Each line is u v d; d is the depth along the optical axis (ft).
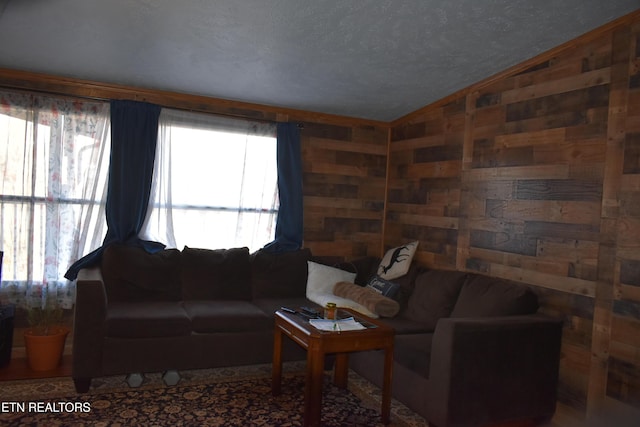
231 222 14.34
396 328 11.20
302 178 15.26
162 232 13.48
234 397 10.11
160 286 12.32
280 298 13.48
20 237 12.10
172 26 9.76
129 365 10.26
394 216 15.94
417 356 9.50
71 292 12.57
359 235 16.20
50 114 12.28
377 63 11.44
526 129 11.19
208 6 8.96
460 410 8.63
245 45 10.58
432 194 14.20
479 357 8.77
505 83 11.81
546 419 9.76
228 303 12.41
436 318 11.70
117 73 12.19
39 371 10.84
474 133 12.70
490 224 12.07
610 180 9.34
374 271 14.71
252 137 14.48
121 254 12.14
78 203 12.64
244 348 11.31
